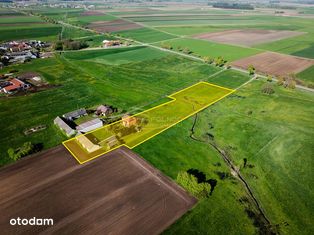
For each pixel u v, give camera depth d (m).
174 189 41.94
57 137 55.72
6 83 82.12
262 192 42.03
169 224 36.09
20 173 45.09
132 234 34.66
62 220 36.53
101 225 35.84
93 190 41.59
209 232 35.19
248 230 35.56
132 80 88.44
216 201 39.97
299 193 41.84
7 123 61.00
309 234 35.19
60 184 42.75
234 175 45.50
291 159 49.41
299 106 70.06
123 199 40.00
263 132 57.97
